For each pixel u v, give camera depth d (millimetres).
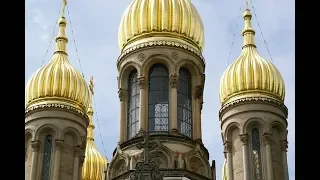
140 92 43312
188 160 40469
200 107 44750
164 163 39812
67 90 44125
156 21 45219
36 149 42156
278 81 43688
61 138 42625
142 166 33969
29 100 43969
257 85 43312
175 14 45469
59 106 43375
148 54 44281
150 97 43812
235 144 42625
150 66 44531
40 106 43281
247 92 43250
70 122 43438
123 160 40594
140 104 42906
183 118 43812
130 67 44969
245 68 43844
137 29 45500
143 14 45531
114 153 42875
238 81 43656
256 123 42406
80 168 43625
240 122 42469
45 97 43719
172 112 42469
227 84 44125
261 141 41875
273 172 40906
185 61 44594
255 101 42688
